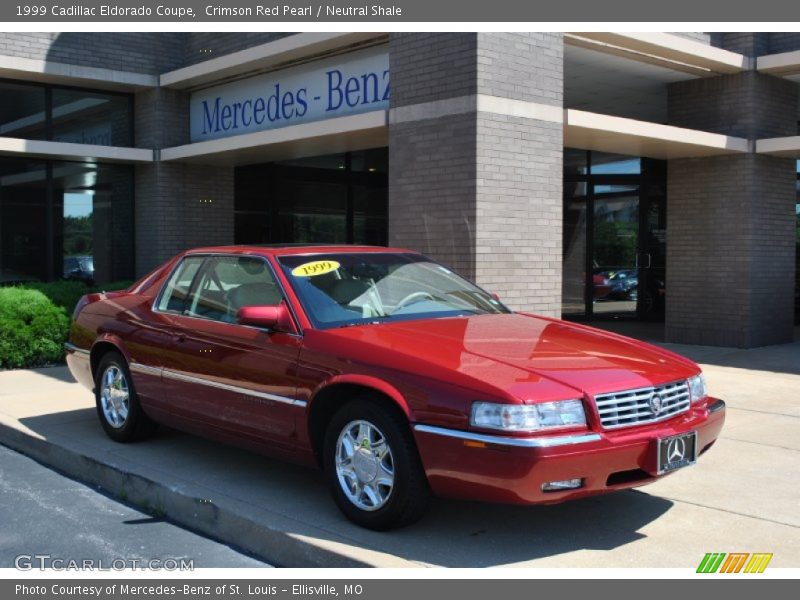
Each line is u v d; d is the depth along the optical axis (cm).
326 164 1434
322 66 1102
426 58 909
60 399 834
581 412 417
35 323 1038
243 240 1405
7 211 1252
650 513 488
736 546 438
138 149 1299
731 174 1155
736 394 827
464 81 868
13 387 904
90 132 1322
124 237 1362
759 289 1158
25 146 1198
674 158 1212
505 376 422
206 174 1355
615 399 427
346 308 523
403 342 470
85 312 708
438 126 897
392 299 548
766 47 1172
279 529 454
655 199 1526
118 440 655
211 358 552
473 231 864
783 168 1191
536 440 399
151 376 609
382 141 1075
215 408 551
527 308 909
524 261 904
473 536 450
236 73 1212
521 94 896
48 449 662
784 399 802
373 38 1001
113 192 1348
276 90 1180
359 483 458
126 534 497
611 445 414
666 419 450
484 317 548
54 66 1219
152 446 647
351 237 1459
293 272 538
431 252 907
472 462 408
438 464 419
